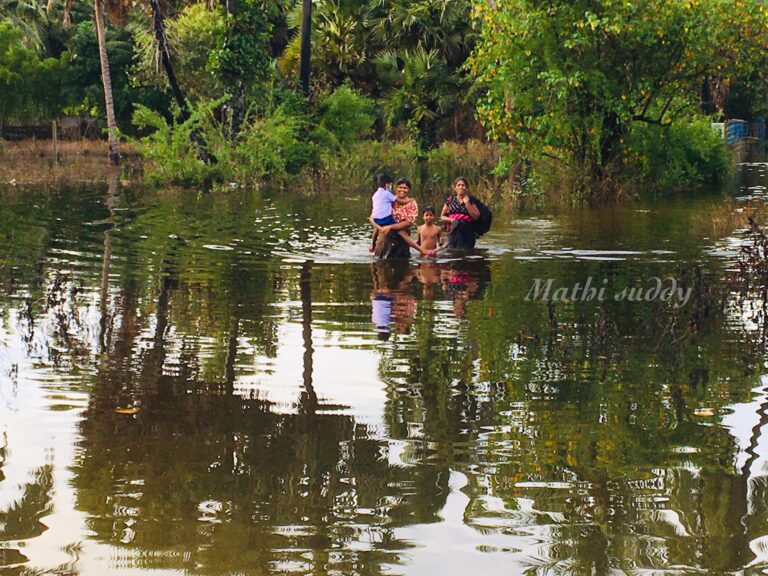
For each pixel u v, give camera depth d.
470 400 6.26
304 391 6.44
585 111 21.17
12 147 36.75
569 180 20.95
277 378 6.72
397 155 32.84
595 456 5.32
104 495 4.78
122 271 10.84
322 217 16.50
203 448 5.41
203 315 8.67
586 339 7.84
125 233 14.12
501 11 20.44
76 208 17.67
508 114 21.11
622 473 5.09
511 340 7.80
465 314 8.77
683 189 22.36
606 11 19.59
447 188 22.02
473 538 4.35
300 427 5.75
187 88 35.28
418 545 4.29
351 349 7.50
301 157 27.33
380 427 5.75
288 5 39.25
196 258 11.84
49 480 4.96
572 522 4.52
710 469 5.14
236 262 11.57
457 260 11.87
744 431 5.69
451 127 39.03
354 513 4.60
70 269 10.95
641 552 4.22
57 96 42.28
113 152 30.22
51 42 49.06
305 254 12.27
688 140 23.84
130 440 5.53
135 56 35.94
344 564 4.10
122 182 24.02
